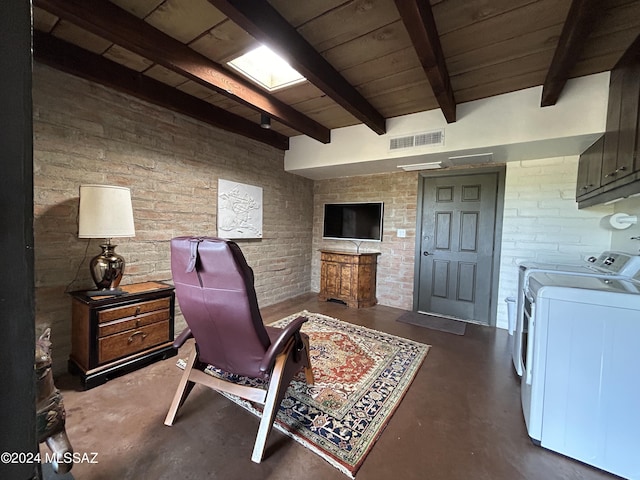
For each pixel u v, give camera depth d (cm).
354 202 430
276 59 220
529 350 159
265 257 385
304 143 378
